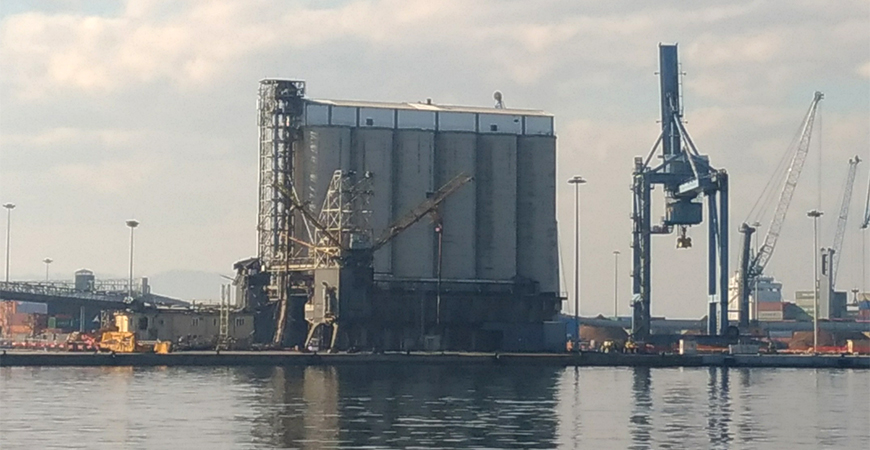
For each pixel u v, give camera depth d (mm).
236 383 164250
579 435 101875
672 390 160500
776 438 101188
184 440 95062
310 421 110500
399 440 96750
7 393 141750
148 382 164875
